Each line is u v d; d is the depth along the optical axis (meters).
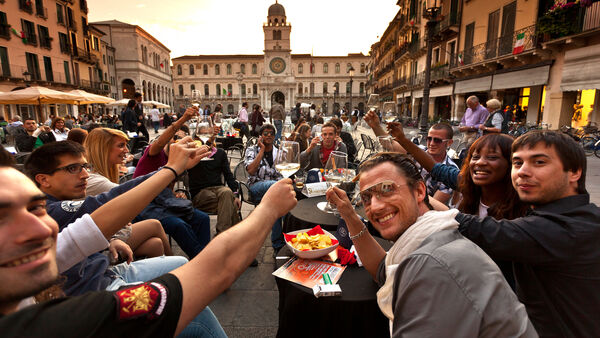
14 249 0.55
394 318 1.02
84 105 35.59
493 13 14.89
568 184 1.22
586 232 1.12
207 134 3.18
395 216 1.24
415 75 27.16
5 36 23.98
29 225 0.56
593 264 1.12
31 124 6.94
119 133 2.70
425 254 0.97
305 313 1.69
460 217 1.36
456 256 0.94
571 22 10.57
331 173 2.66
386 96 42.59
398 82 32.62
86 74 36.44
